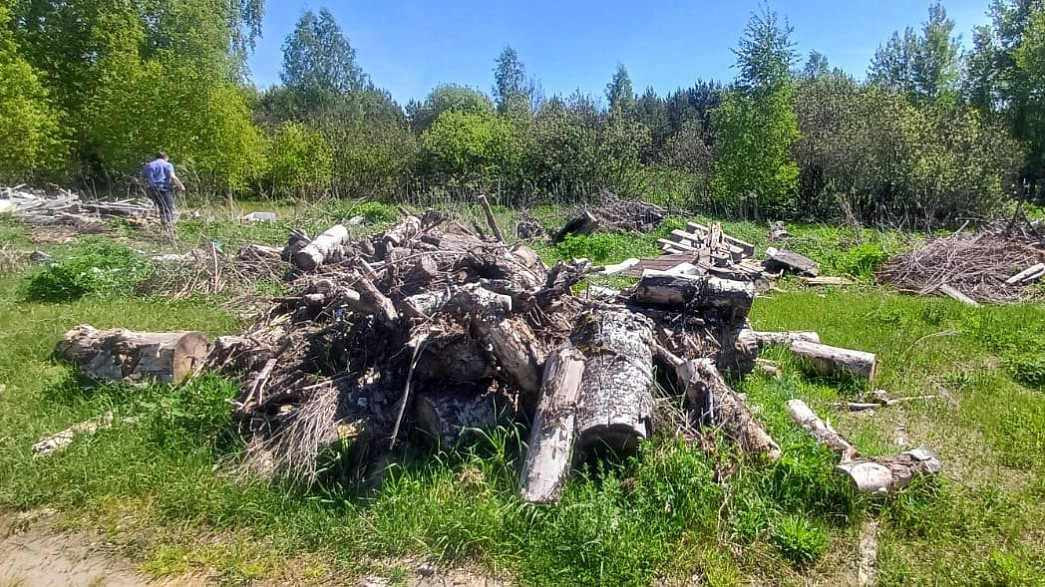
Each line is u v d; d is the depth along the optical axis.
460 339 4.11
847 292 9.74
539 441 3.56
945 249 10.89
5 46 17.16
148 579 3.16
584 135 22.73
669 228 15.26
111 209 13.99
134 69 19.33
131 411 4.62
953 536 3.48
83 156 21.12
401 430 4.09
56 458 3.99
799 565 3.26
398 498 3.56
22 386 5.10
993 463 4.34
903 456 3.97
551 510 3.37
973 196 18.34
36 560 3.27
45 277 7.94
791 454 3.87
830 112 21.48
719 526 3.42
